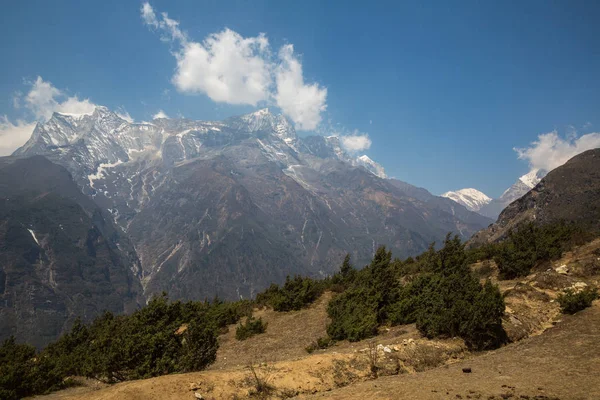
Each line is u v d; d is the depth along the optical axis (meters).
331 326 24.75
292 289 38.53
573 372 12.65
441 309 18.80
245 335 30.02
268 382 14.34
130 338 18.64
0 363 23.09
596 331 16.36
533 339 17.36
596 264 25.02
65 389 22.20
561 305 20.19
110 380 18.55
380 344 19.11
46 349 34.94
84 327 36.28
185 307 37.78
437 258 36.34
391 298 26.78
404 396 12.36
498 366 14.45
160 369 17.45
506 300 21.58
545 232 35.94
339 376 15.13
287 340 26.98
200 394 13.30
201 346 18.75
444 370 14.94
